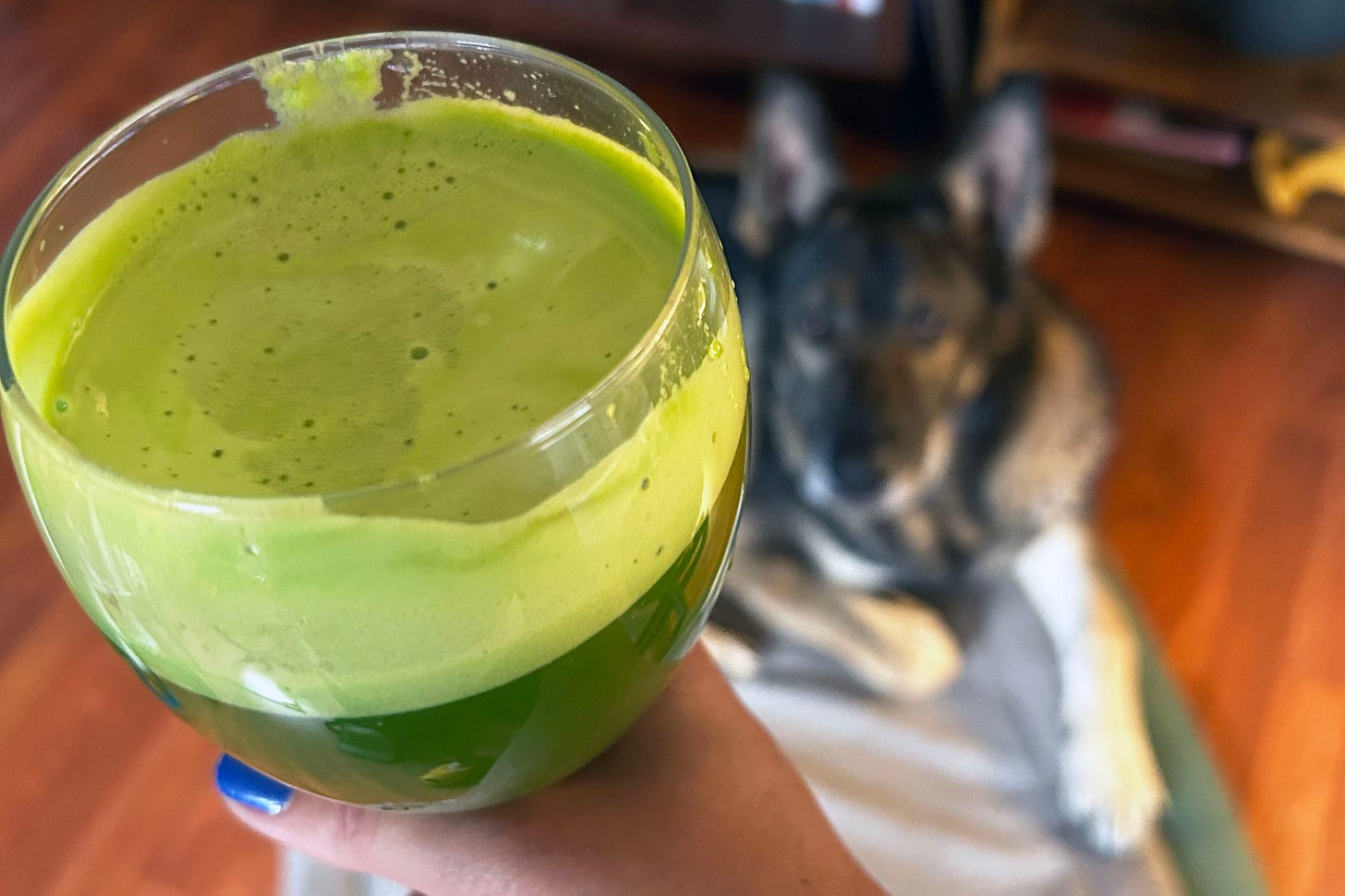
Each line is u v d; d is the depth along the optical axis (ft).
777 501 5.42
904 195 5.35
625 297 1.51
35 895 4.24
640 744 2.07
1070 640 4.71
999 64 6.37
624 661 1.42
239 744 1.49
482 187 1.71
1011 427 5.17
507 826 1.92
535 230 1.63
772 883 1.98
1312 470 5.33
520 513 1.21
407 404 1.43
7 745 4.57
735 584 5.23
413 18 7.56
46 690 4.69
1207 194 6.23
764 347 5.44
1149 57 6.12
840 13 6.79
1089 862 4.19
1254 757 4.57
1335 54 5.93
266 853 4.27
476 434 1.38
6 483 5.25
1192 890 4.07
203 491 1.35
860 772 4.51
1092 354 5.43
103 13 7.59
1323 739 4.59
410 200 1.70
